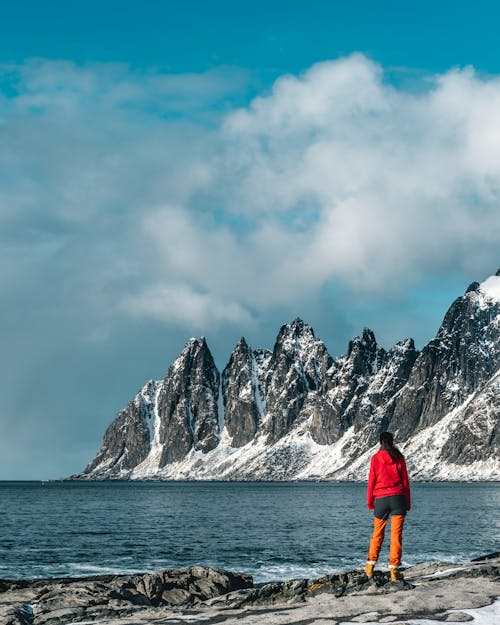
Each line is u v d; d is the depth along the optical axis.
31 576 60.44
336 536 97.06
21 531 107.12
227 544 86.88
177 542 89.75
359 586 22.27
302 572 62.59
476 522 118.56
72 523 125.88
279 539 93.12
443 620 17.06
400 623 16.81
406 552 75.25
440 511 153.50
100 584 40.00
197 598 41.03
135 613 25.66
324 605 19.53
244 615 19.88
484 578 22.34
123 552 78.56
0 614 28.83
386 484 22.67
